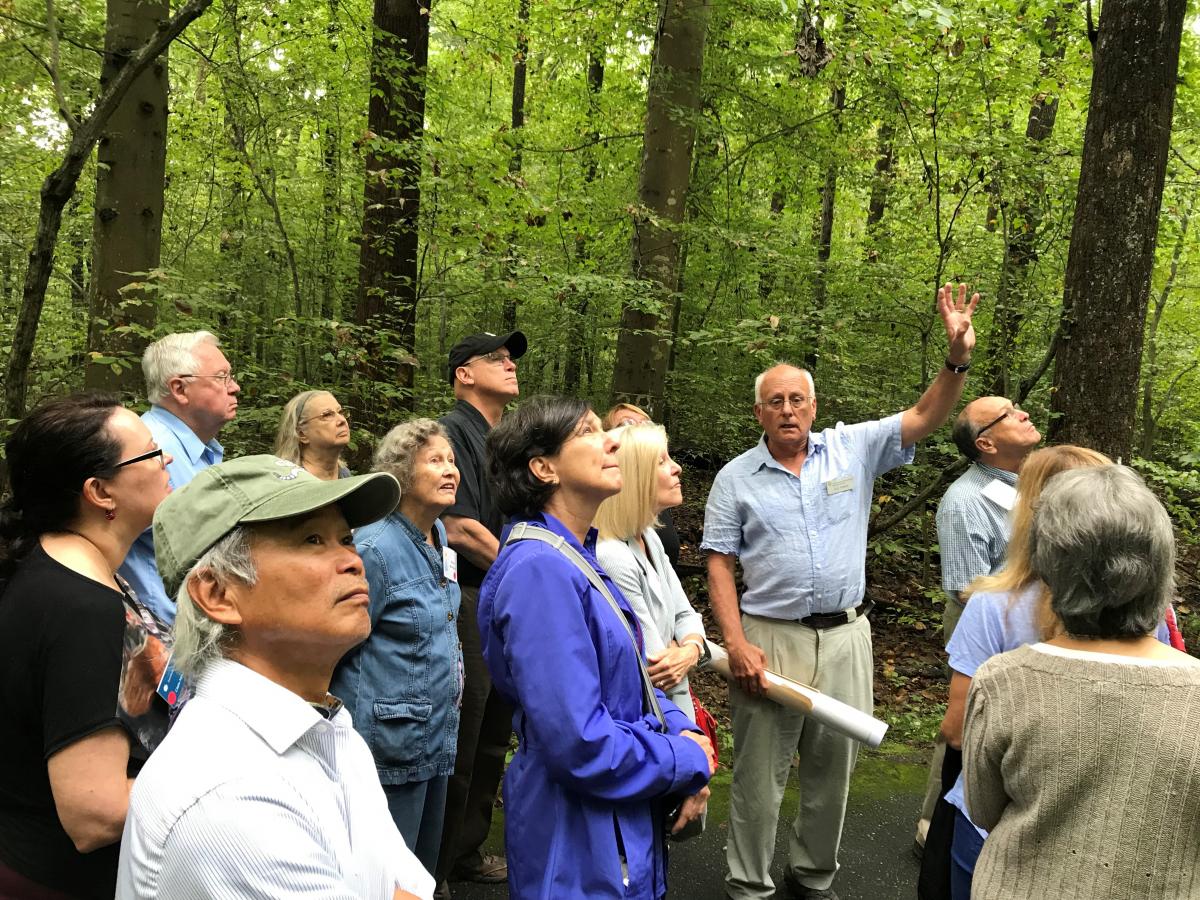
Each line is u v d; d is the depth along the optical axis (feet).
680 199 19.84
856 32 19.06
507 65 30.73
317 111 23.29
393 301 19.85
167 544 3.52
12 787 4.50
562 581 5.07
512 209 19.89
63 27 14.70
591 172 30.63
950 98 19.34
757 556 9.55
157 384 8.63
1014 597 5.93
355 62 23.22
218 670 3.38
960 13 17.01
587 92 30.63
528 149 25.73
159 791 3.02
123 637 4.69
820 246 28.02
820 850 9.45
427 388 21.07
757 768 9.12
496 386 10.26
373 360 16.87
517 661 4.98
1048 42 18.42
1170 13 13.15
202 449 8.71
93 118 8.86
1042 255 19.80
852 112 23.31
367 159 20.57
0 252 23.45
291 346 20.08
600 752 4.78
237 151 21.39
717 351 27.17
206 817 2.92
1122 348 13.71
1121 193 13.55
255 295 25.20
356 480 3.52
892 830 11.47
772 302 26.40
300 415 11.01
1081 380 13.99
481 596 5.52
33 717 4.47
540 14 27.73
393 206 20.16
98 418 5.13
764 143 26.43
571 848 5.05
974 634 6.15
